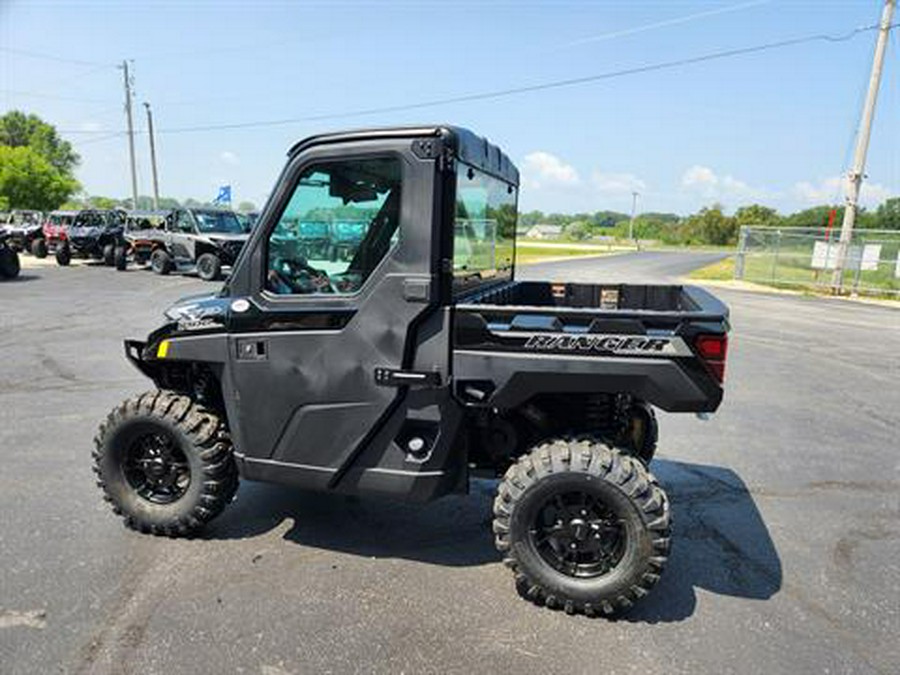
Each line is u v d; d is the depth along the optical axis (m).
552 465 3.00
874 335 11.66
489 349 3.05
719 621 3.06
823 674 2.69
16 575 3.29
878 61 19.58
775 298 18.12
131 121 41.31
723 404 7.01
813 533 4.03
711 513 4.30
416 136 2.95
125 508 3.75
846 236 20.14
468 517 4.11
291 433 3.35
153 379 3.93
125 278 20.09
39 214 30.64
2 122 89.00
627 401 3.90
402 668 2.66
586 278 22.06
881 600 3.28
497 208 4.03
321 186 3.14
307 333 3.22
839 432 6.08
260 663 2.67
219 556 3.54
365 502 4.28
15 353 8.91
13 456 5.02
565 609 3.06
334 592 3.22
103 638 2.81
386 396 3.16
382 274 3.07
